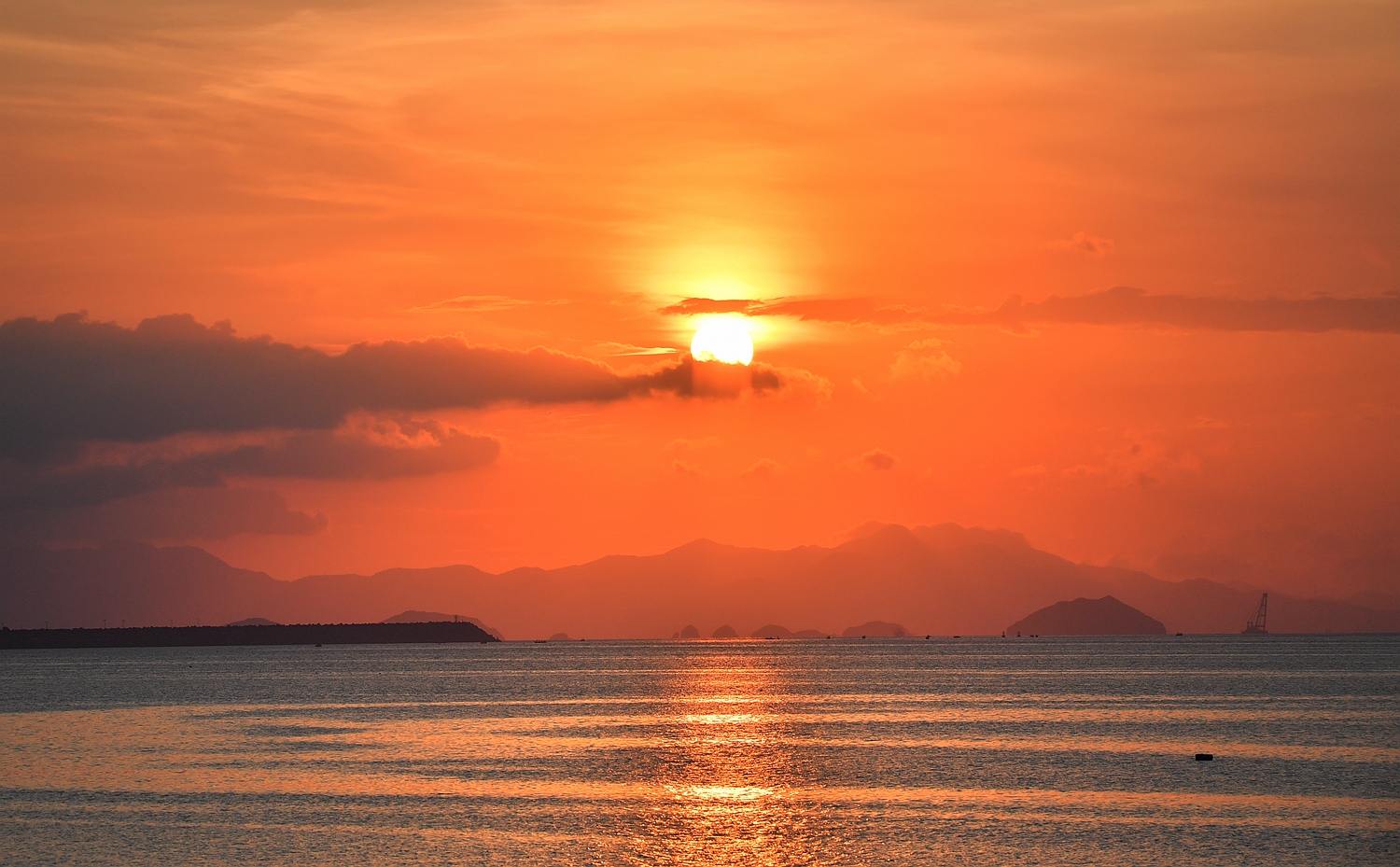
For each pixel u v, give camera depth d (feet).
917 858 177.06
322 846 186.19
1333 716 393.29
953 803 222.07
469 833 195.52
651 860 176.76
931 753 297.33
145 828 201.26
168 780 255.91
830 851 181.47
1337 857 177.06
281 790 241.55
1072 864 172.76
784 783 247.91
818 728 368.68
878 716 413.59
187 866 174.29
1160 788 238.07
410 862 175.63
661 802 224.74
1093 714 409.90
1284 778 249.34
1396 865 172.14
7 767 279.69
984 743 320.09
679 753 301.43
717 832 195.93
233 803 225.76
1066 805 217.97
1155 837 189.78
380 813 213.66
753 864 173.68
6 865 176.55
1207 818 204.64
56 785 250.16
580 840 190.08
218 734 356.79
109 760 293.02
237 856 180.45
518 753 302.86
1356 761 276.62
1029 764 274.16
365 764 281.33
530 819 207.31
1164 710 422.41
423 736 347.36
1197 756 280.51
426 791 238.27
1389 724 362.94
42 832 198.80
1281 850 180.86
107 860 178.29
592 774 263.49
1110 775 256.32
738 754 298.97
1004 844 185.98
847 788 240.94
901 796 230.07
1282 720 377.50
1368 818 203.82
